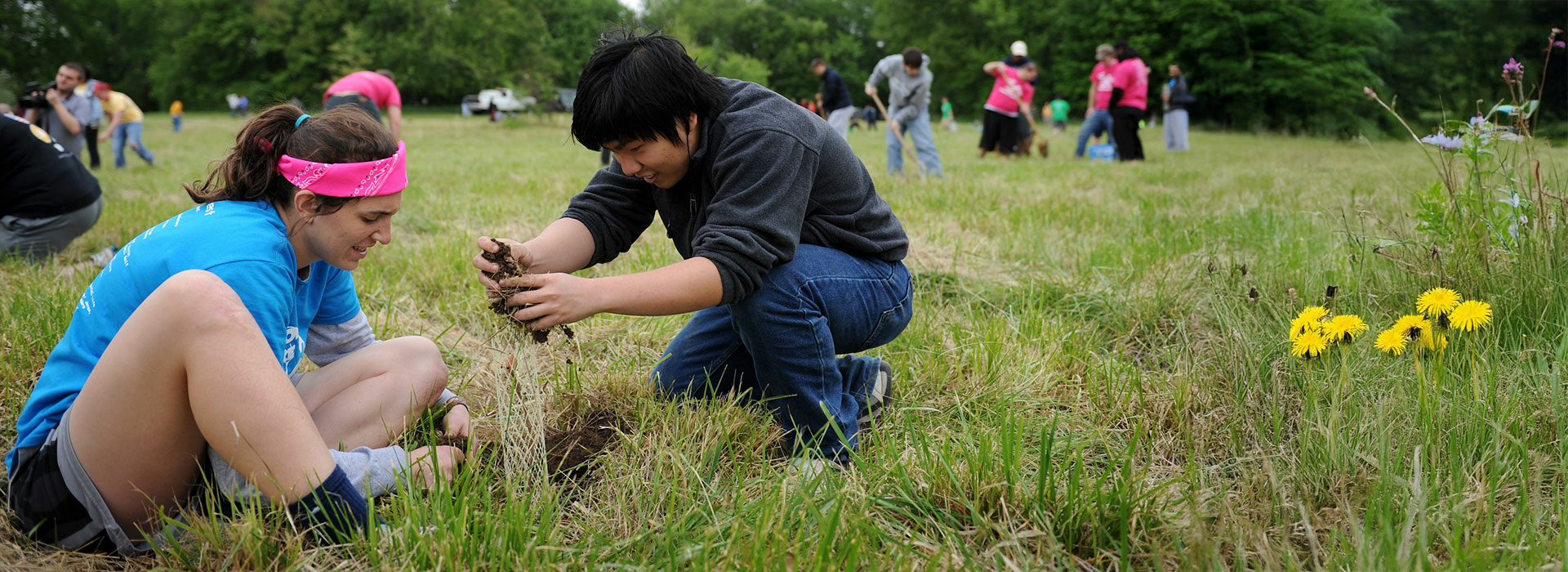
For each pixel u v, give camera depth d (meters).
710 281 1.99
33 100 7.21
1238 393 2.40
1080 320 3.43
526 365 2.03
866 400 2.46
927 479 1.99
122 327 1.61
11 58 37.94
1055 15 37.47
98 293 1.72
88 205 4.32
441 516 1.70
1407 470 1.90
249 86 40.38
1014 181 8.45
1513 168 3.07
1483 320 1.98
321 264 1.95
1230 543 1.70
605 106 1.93
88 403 1.61
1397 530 1.74
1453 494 1.78
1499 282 2.76
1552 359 2.44
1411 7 26.53
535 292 1.88
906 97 8.62
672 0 62.69
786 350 2.20
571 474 2.13
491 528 1.71
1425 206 3.29
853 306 2.26
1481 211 3.09
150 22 46.50
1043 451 1.85
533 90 30.41
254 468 1.64
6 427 2.32
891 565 1.71
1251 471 1.96
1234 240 4.59
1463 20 25.33
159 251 1.68
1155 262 4.13
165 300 1.55
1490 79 23.89
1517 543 1.66
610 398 2.51
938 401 2.61
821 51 62.00
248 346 1.59
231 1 40.56
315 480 1.66
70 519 1.69
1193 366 2.64
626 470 2.11
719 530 1.74
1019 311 3.63
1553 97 16.97
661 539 1.77
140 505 1.72
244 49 41.47
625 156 2.03
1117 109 11.66
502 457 2.10
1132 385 2.54
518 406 2.04
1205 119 31.41
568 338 2.09
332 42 36.16
